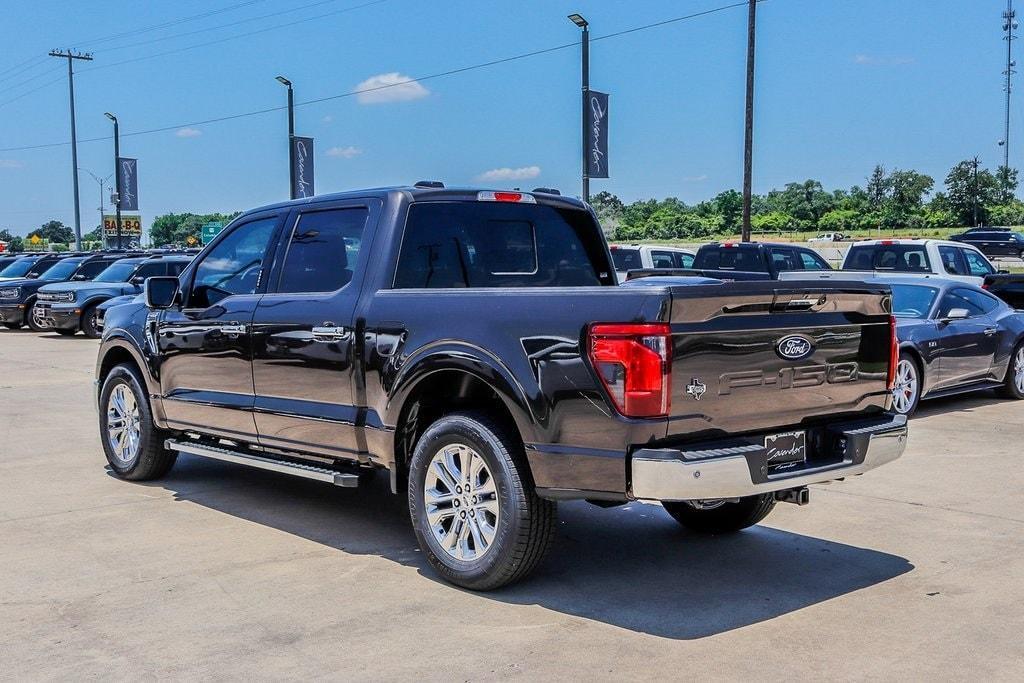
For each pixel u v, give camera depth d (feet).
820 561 17.66
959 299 36.35
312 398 18.63
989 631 14.21
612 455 13.98
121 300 28.22
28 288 77.92
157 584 16.43
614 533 19.67
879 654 13.38
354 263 18.37
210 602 15.55
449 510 16.28
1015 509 21.24
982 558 17.79
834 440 15.81
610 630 14.30
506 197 19.76
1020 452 27.43
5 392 41.50
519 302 15.20
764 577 16.76
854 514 20.90
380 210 18.31
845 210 356.79
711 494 13.80
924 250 52.03
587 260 21.26
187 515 21.03
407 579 16.70
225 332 20.47
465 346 15.67
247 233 20.93
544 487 14.74
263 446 20.06
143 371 23.00
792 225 345.10
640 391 13.70
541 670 12.89
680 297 13.71
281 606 15.37
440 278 18.52
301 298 19.04
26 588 16.22
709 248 59.93
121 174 164.86
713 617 14.83
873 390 16.55
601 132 70.03
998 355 36.99
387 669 12.95
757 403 14.80
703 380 14.12
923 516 20.72
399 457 17.35
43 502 22.13
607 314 14.05
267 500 22.41
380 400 17.17
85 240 383.04
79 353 60.34
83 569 17.24
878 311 16.52
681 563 17.58
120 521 20.49
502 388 15.07
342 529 19.94
